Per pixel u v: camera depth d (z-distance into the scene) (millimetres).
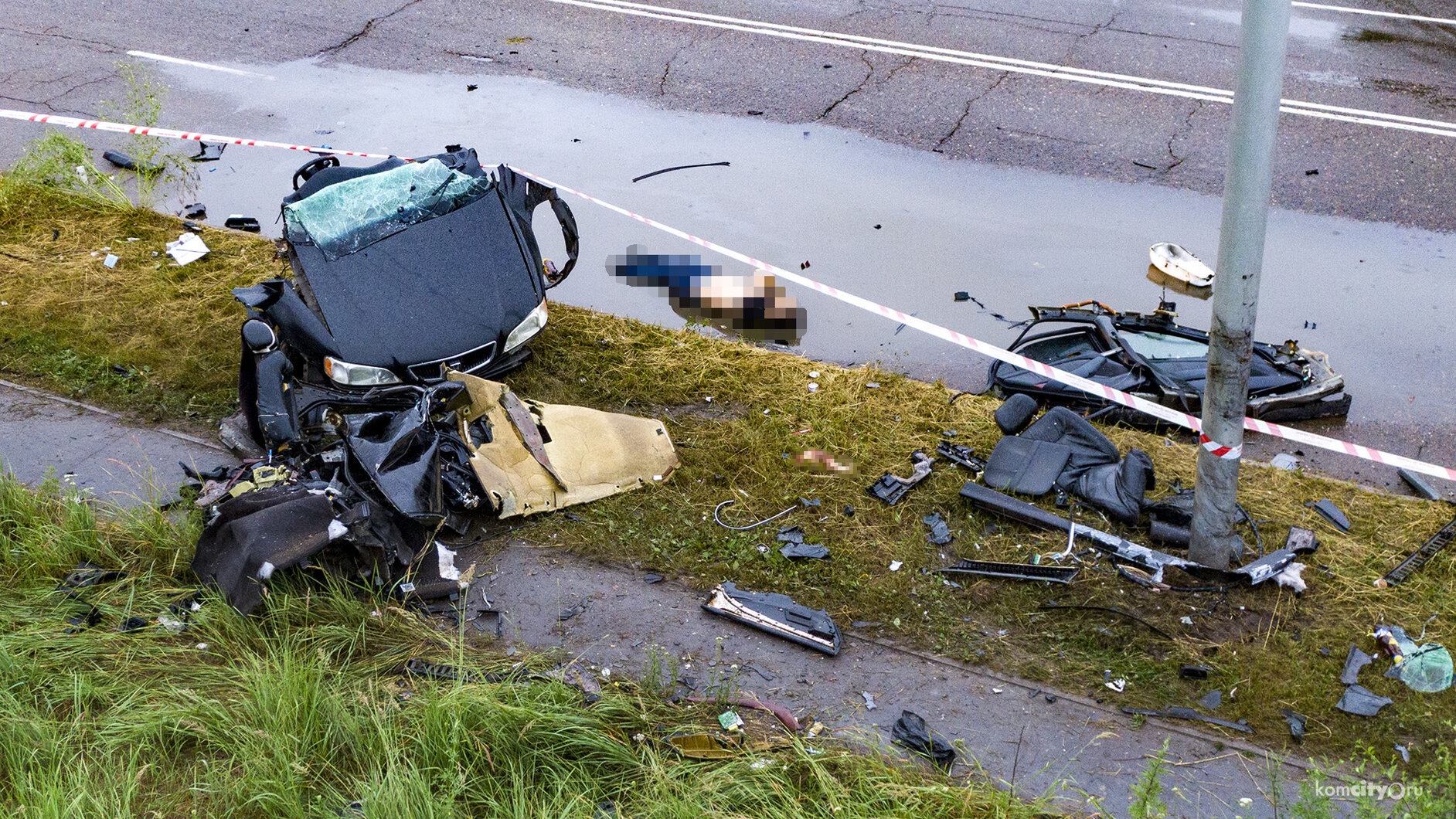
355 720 4383
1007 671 4816
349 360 6105
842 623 5109
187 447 6293
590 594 5270
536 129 9906
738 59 11086
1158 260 7828
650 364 6969
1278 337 7133
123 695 4566
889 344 7297
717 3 12312
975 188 8930
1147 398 6457
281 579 4996
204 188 9070
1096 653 4875
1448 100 9805
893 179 9070
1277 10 3816
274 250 8070
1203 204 8609
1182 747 4422
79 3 12344
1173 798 4199
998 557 5418
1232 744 4426
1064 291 7680
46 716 4465
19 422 6469
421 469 5309
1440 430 6414
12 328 7246
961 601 5188
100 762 4262
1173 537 5375
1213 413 4734
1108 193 8789
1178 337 6941
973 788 4191
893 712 4625
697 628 5082
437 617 5129
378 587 5129
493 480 5664
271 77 10820
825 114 10047
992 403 6582
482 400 5934
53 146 8867
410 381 6172
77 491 5848
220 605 4883
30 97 10328
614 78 10789
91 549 5383
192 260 7953
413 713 4457
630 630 5066
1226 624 4965
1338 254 7957
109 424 6477
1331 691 4629
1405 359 6961
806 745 4422
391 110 10227
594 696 4660
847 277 7898
